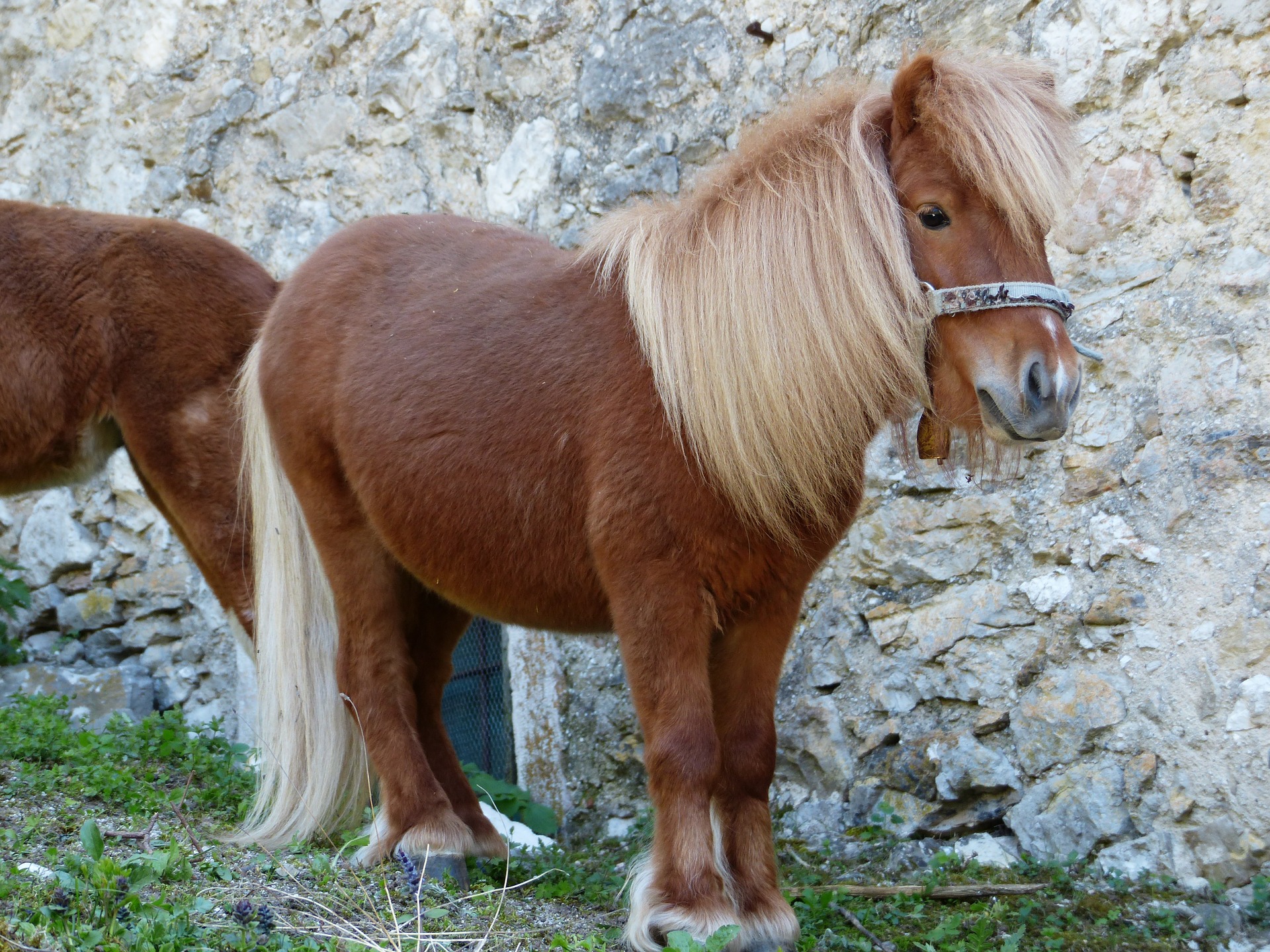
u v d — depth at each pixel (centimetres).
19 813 293
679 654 233
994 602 364
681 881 227
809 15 430
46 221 404
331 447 304
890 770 374
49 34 621
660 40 462
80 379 398
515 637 466
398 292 298
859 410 232
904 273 221
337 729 314
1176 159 346
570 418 249
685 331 233
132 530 563
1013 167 211
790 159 240
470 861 300
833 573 404
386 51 527
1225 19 337
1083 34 365
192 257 409
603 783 446
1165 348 341
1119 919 297
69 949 192
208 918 225
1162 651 329
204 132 575
